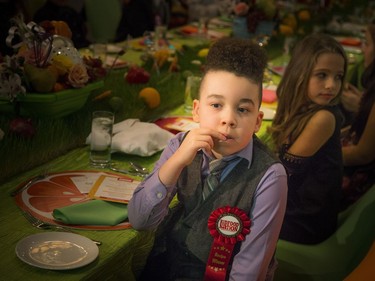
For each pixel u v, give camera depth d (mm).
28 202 1595
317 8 5121
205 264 1500
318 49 2207
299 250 2236
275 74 3342
